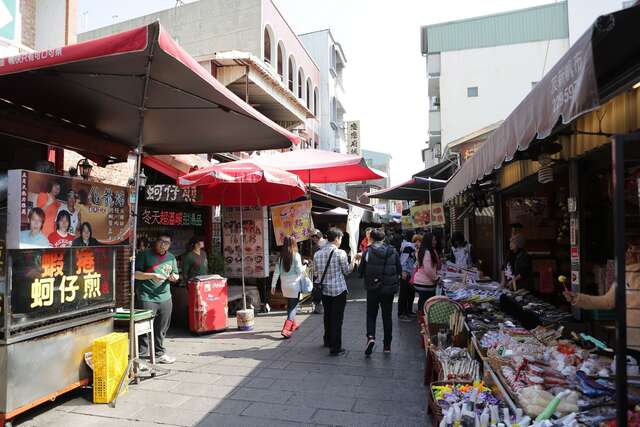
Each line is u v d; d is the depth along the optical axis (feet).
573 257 17.90
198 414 13.80
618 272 5.88
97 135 19.63
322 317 29.89
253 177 23.06
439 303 16.55
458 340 16.21
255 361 19.48
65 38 23.62
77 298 14.74
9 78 13.74
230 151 22.43
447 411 10.23
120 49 10.91
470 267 30.07
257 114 17.10
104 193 15.75
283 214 31.53
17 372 12.53
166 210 30.96
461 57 101.40
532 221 29.50
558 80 7.78
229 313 30.76
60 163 21.40
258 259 31.71
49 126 17.12
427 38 103.96
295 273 24.27
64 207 13.88
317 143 85.30
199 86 14.40
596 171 17.90
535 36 99.04
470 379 12.67
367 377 17.24
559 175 25.09
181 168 26.73
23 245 12.34
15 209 12.32
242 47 54.03
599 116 14.26
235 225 32.12
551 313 17.43
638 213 14.79
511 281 23.99
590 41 6.56
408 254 29.30
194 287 24.58
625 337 5.84
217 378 17.16
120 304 25.45
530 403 9.37
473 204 34.22
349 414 13.73
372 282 20.21
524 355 11.60
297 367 18.57
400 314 29.32
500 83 99.40
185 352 21.07
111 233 16.06
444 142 100.27
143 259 19.71
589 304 11.43
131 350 16.28
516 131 10.73
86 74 13.50
